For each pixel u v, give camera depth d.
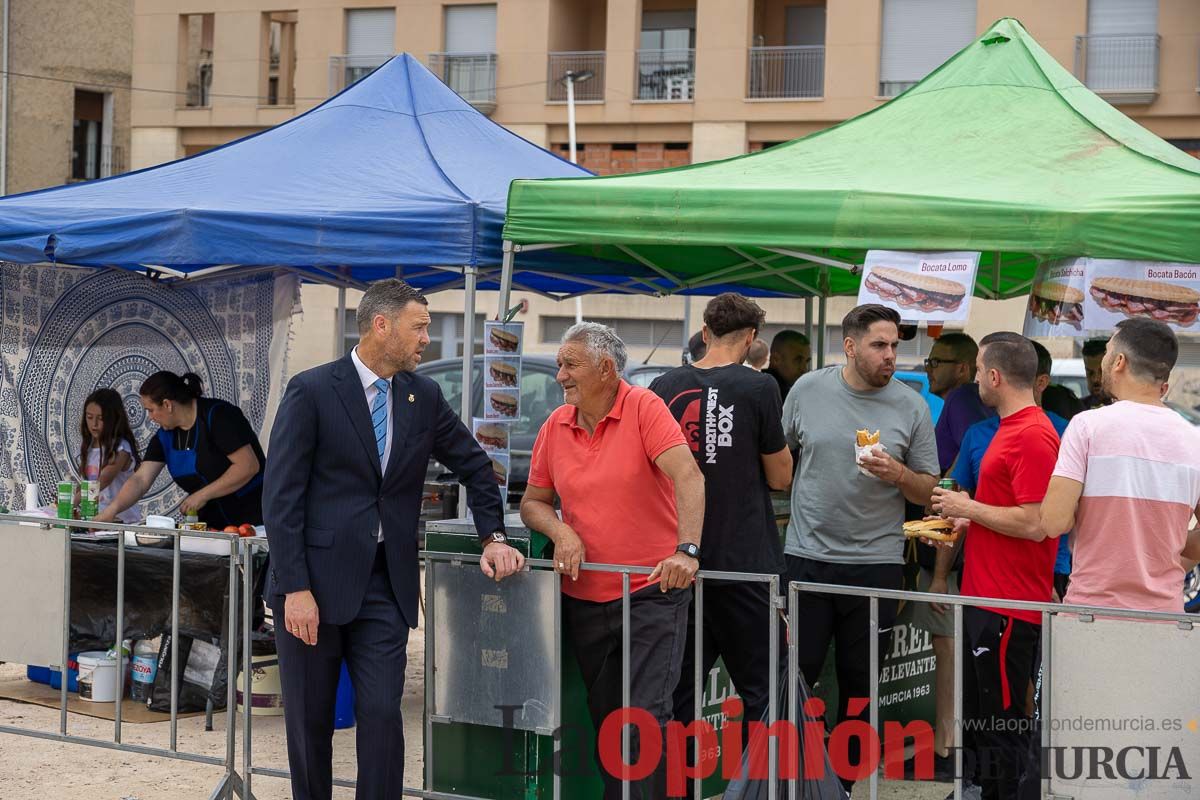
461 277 8.27
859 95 26.50
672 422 4.26
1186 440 4.07
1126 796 3.72
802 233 4.97
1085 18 25.23
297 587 4.13
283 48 33.34
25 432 7.77
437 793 4.59
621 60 28.14
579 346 4.23
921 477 4.76
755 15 28.42
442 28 29.30
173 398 6.61
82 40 34.47
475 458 4.50
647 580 4.24
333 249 5.73
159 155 31.27
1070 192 4.83
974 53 5.96
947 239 4.79
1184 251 4.56
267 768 5.02
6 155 33.16
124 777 5.48
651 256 7.34
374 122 6.96
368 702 4.20
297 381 4.23
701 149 27.66
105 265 6.44
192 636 6.19
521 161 7.01
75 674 6.77
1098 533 4.09
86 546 6.14
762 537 4.69
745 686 4.74
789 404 5.01
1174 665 3.64
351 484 4.23
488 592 4.50
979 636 4.55
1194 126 24.81
